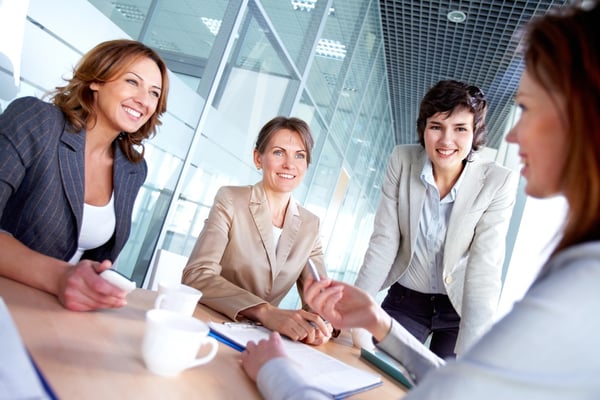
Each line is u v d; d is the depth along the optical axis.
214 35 2.77
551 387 0.44
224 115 3.10
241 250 1.64
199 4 2.57
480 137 1.92
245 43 3.05
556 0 4.58
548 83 0.53
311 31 4.12
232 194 1.70
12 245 0.96
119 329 0.84
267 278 1.66
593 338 0.44
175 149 2.69
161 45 2.41
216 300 1.31
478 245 1.93
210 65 2.81
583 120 0.49
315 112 4.82
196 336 0.68
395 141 11.26
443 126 1.84
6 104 1.68
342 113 5.78
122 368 0.67
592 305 0.44
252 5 2.99
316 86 4.64
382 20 6.23
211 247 1.55
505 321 0.49
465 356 0.49
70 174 1.28
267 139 1.79
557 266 0.50
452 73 6.95
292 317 1.23
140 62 1.48
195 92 2.73
